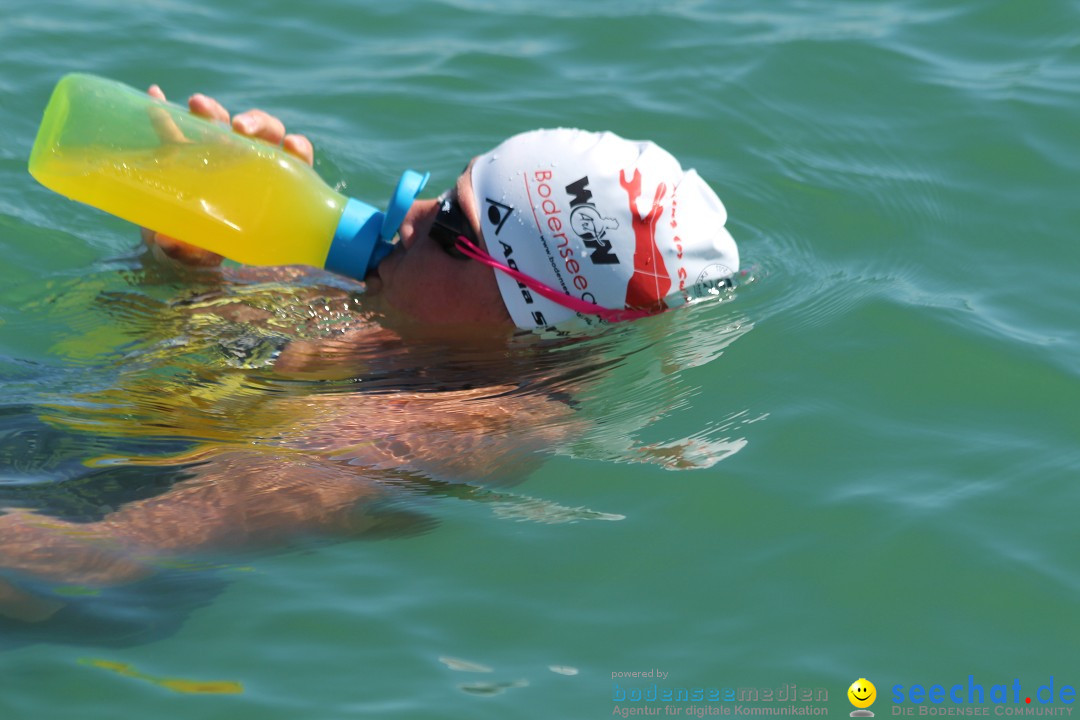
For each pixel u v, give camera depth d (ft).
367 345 25.44
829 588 21.29
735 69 40.27
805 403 25.48
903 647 20.30
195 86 38.81
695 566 21.62
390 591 20.84
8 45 39.63
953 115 37.76
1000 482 23.63
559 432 24.17
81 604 19.94
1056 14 42.42
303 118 37.37
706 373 26.07
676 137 37.27
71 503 21.39
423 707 18.86
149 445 22.77
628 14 43.42
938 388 26.32
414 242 25.12
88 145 24.81
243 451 22.80
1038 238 32.45
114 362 24.99
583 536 22.06
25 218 32.27
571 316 25.03
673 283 25.02
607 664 19.80
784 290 29.45
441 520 22.17
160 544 21.02
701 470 23.57
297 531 21.66
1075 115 37.35
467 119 37.91
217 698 18.81
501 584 21.11
